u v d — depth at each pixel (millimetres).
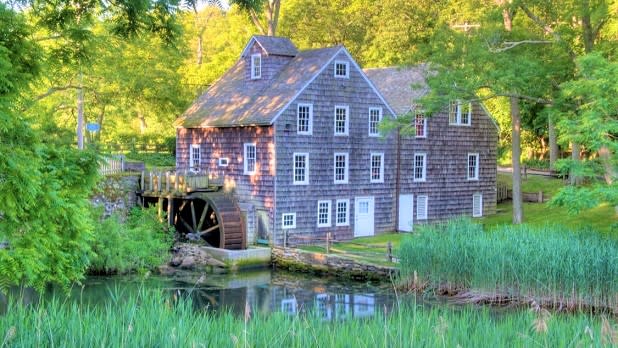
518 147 29812
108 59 30688
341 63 29953
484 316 9297
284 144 28281
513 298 17953
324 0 51625
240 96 31312
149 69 33750
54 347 6031
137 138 45250
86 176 8914
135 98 34219
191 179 28594
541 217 31375
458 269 19156
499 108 41594
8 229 8016
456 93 25156
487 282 18312
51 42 20406
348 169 30344
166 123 44812
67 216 8469
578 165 18953
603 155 19812
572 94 20703
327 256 25047
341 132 30078
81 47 10828
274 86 30000
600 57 18922
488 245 18500
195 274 24781
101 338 6160
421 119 32875
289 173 28469
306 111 28953
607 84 17859
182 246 27656
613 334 6609
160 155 43938
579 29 26891
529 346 7262
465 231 20656
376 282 23047
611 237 18609
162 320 6770
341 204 30203
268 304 19172
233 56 49031
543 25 25953
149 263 25156
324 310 17766
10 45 7980
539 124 41938
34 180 7617
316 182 29297
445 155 33812
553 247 17609
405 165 32312
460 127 34375
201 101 33781
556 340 7535
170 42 11758
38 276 8469
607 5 23500
